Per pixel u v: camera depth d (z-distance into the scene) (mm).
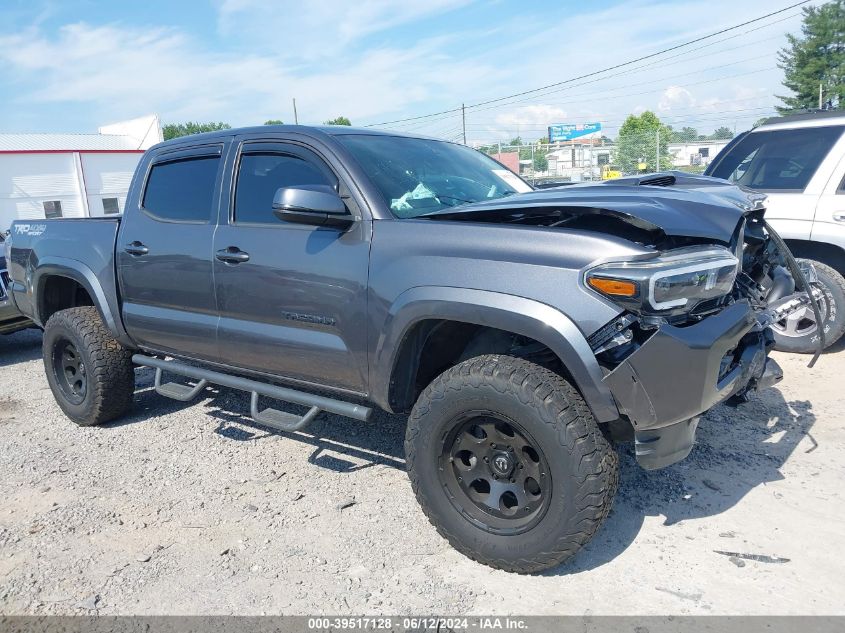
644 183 3449
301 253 3420
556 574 2922
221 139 4012
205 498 3746
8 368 7023
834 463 3773
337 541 3260
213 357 4027
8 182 33969
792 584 2777
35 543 3344
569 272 2646
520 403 2697
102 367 4668
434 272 2943
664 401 2604
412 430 3047
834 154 5660
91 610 2811
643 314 2574
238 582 2965
